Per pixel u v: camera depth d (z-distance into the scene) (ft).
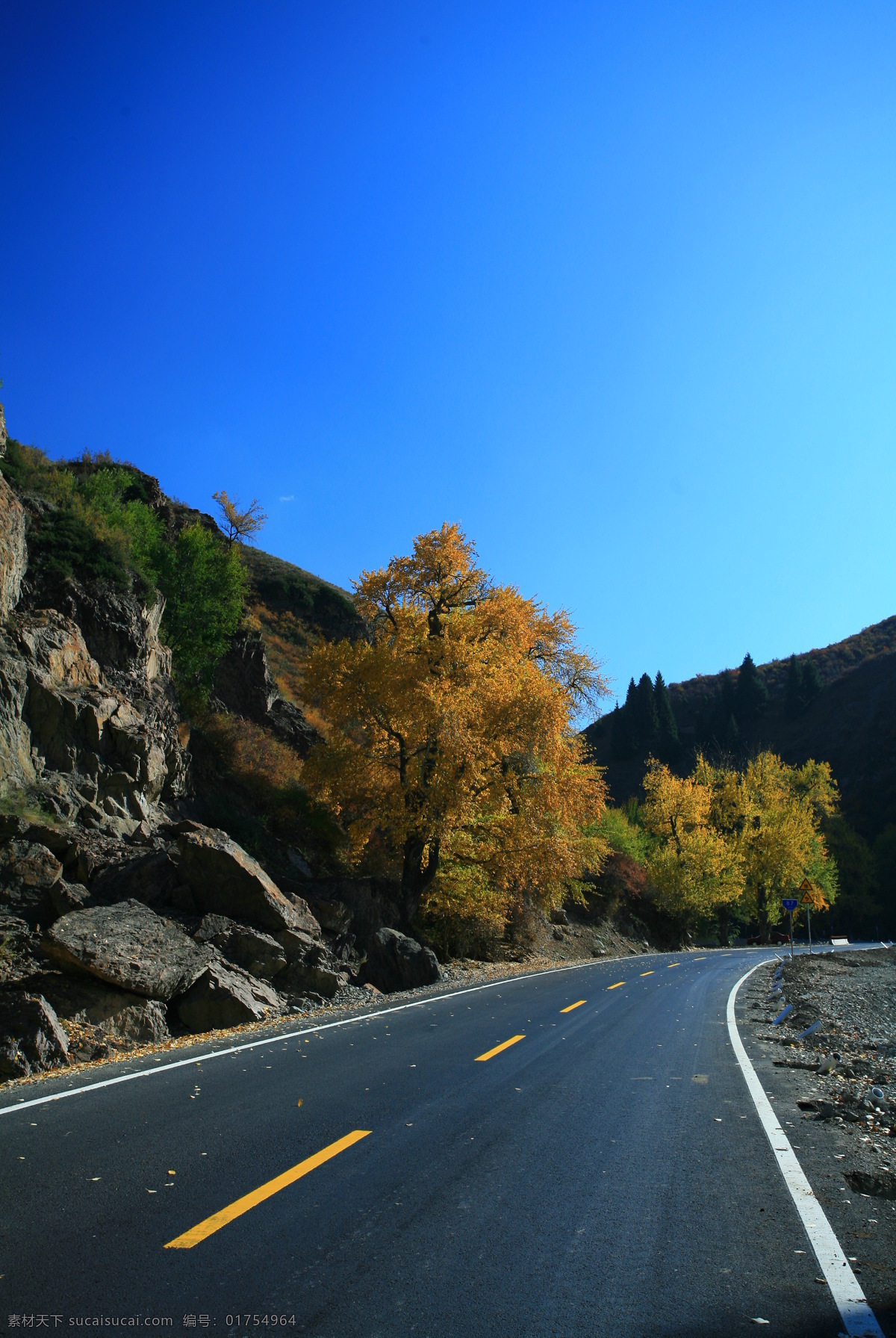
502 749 82.28
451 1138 20.17
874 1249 13.87
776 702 490.49
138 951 42.16
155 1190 16.24
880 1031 51.11
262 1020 43.21
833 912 298.56
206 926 48.26
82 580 69.82
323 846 89.56
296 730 112.88
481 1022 40.98
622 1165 18.29
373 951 64.75
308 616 177.27
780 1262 13.30
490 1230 14.44
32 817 50.72
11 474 70.44
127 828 58.44
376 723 82.94
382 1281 12.39
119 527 82.74
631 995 56.75
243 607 111.75
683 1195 16.40
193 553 93.97
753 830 215.51
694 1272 12.87
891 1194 16.76
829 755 401.08
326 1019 42.22
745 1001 55.98
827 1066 31.04
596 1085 26.50
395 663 78.33
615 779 451.53
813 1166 18.48
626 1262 13.23
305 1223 14.64
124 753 61.77
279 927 52.49
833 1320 11.32
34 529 69.31
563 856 84.89
